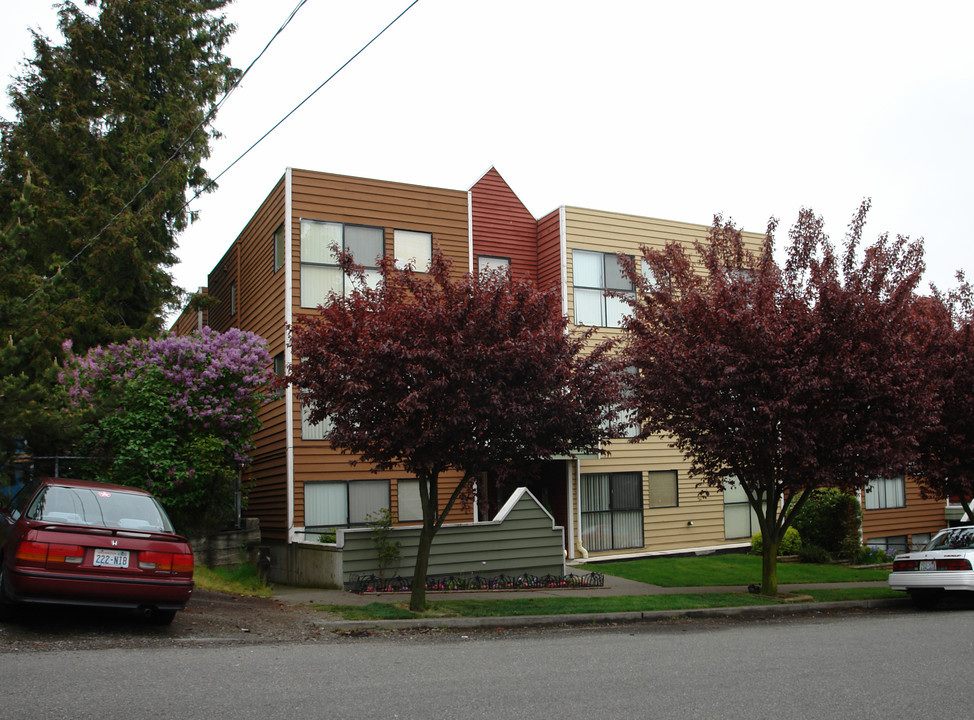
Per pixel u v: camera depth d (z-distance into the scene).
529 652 8.99
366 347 11.71
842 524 23.09
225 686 6.75
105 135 23.11
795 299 14.64
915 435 15.36
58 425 12.23
